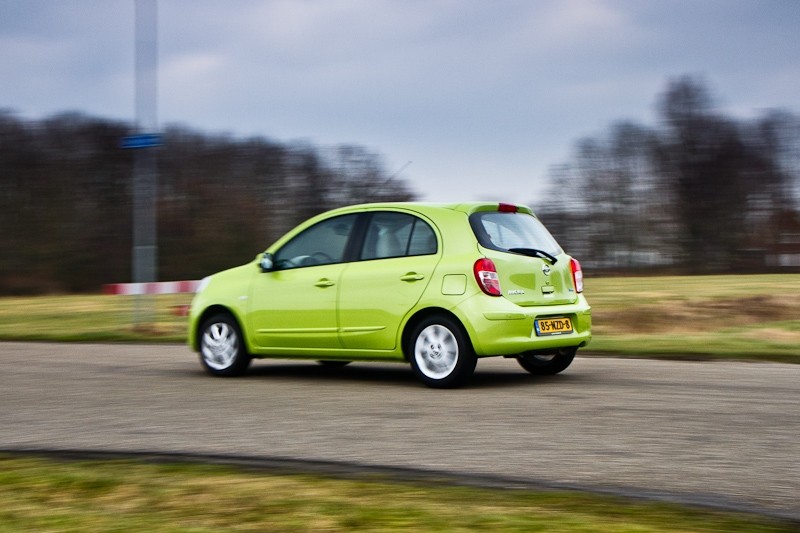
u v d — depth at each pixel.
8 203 45.41
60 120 46.00
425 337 10.23
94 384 11.20
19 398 10.11
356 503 5.15
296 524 4.76
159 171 45.59
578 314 10.75
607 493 5.50
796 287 31.08
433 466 6.29
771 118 57.75
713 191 56.00
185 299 31.38
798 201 56.22
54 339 18.86
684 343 14.30
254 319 11.52
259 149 45.59
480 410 8.61
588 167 54.91
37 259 45.16
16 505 5.36
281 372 12.25
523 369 12.13
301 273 11.23
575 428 7.61
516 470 6.14
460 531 4.57
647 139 55.88
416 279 10.28
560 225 54.62
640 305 22.58
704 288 31.11
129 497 5.45
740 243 56.28
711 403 8.81
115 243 45.91
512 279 10.15
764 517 4.92
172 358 14.47
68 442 7.49
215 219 45.56
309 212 45.06
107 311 25.08
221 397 9.88
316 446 7.06
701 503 5.26
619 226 54.50
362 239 10.90
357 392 10.03
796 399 9.02
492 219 10.48
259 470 6.15
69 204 45.81
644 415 8.18
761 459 6.39
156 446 7.21
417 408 8.80
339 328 10.81
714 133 57.31
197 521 4.89
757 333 15.88
